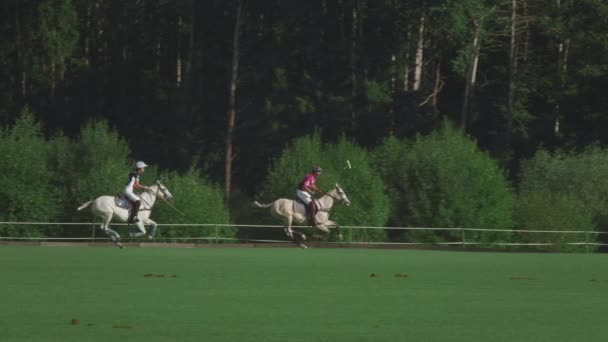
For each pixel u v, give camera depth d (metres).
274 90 120.75
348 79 122.56
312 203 69.31
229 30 132.25
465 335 23.02
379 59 125.31
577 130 123.06
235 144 118.31
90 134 81.38
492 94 127.81
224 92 131.75
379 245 75.00
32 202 76.12
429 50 130.62
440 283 37.38
